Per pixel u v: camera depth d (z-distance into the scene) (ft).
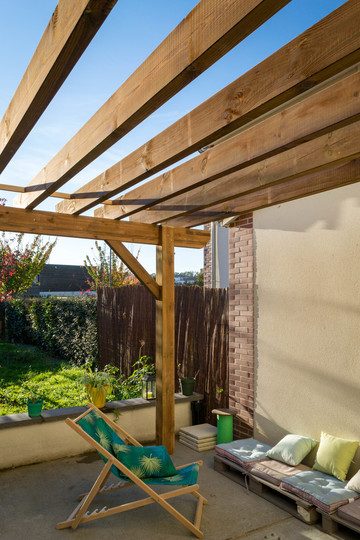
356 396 13.25
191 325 21.40
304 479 12.55
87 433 12.25
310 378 14.75
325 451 13.23
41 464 16.34
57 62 5.99
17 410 21.03
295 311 15.40
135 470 12.50
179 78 6.22
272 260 16.46
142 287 25.91
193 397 20.07
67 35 5.55
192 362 21.31
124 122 7.57
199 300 20.93
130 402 18.74
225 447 15.31
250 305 17.47
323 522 11.46
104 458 12.16
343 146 9.54
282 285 15.98
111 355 29.14
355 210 13.46
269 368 16.44
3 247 32.81
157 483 11.92
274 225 16.43
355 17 5.63
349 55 5.71
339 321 13.84
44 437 16.62
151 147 10.12
